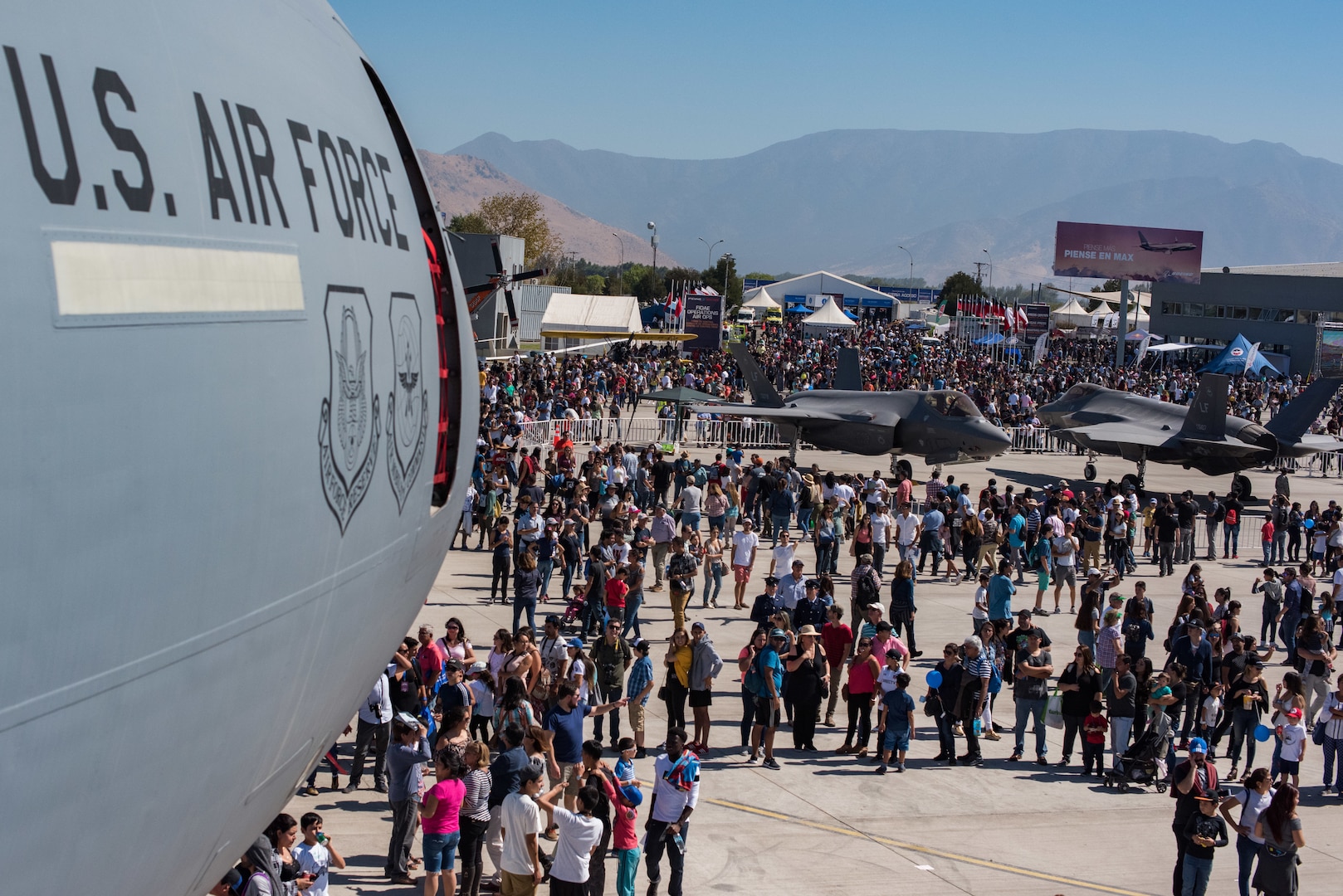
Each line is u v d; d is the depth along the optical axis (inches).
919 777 526.0
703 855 430.0
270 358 157.5
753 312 5147.6
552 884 350.9
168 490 134.0
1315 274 3462.1
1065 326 4532.5
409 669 469.4
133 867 147.4
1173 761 532.4
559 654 510.0
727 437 1679.4
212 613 146.9
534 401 1643.7
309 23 210.4
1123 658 533.0
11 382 110.1
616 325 2797.7
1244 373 2714.1
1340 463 1781.5
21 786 116.0
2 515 108.7
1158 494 1037.8
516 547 780.6
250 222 157.5
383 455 201.8
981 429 1293.1
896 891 406.9
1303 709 531.2
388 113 243.4
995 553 1031.0
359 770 476.4
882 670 530.6
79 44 128.9
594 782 358.6
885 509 898.1
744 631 748.6
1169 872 434.6
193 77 151.7
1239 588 956.6
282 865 327.0
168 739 143.3
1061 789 519.2
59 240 118.9
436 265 250.2
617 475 1075.9
